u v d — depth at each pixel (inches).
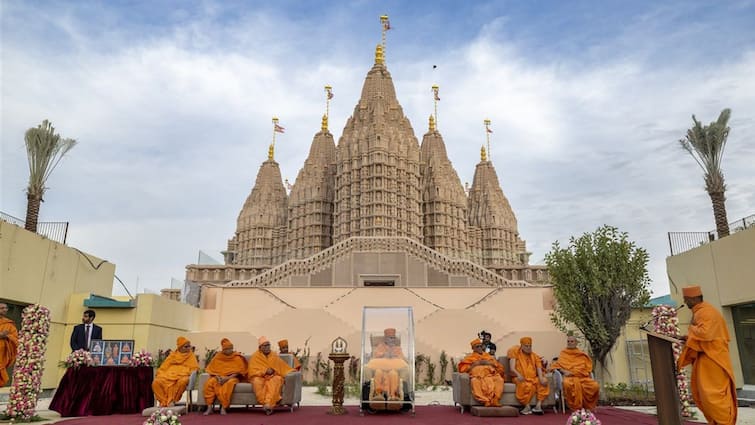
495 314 1188.5
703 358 313.9
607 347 576.4
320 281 1505.9
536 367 463.5
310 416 427.5
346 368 946.1
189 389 459.8
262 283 1445.6
